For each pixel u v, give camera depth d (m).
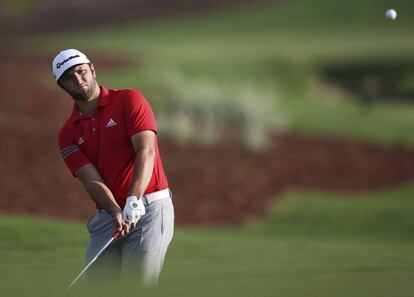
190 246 34.28
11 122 69.25
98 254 17.66
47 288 20.36
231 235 47.25
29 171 57.66
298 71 113.69
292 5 182.38
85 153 19.16
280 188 61.06
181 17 179.12
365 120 88.38
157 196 18.47
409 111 96.62
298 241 43.09
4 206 50.41
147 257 18.08
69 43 145.12
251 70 113.88
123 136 18.67
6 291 19.86
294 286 17.89
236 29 163.75
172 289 17.64
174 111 75.12
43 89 83.12
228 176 62.50
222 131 72.19
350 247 36.56
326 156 70.38
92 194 18.62
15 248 32.66
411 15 167.62
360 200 58.31
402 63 123.44
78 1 188.88
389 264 26.55
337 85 115.56
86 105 18.98
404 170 66.75
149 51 129.00
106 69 105.81
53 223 39.56
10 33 164.75
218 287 17.95
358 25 163.88
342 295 16.33
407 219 52.56
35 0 102.25
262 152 69.81
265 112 75.31
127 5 188.12
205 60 119.06
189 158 65.88
